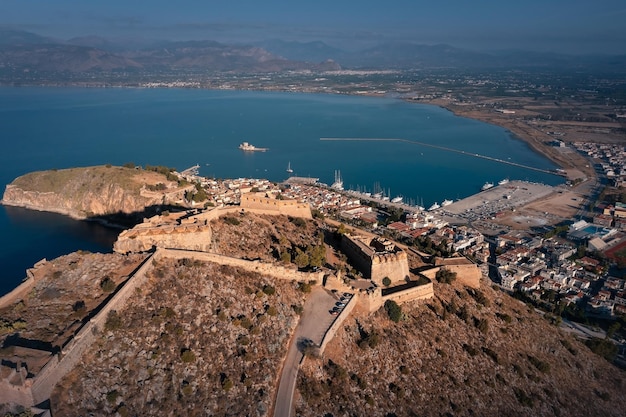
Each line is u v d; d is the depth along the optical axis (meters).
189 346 81.94
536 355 124.88
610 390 128.50
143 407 70.69
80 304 84.62
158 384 74.25
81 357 73.38
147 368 75.81
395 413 86.75
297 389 81.25
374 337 97.88
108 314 81.25
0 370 64.94
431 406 92.50
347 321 101.38
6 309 83.88
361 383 88.19
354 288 108.06
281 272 108.19
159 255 101.56
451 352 108.31
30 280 93.69
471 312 126.12
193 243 114.31
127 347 77.81
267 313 94.75
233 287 99.06
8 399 63.94
